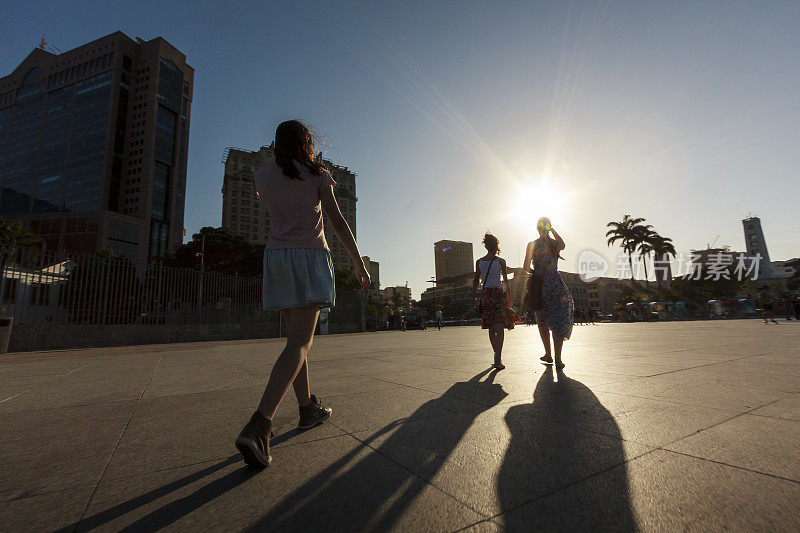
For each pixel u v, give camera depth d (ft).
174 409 8.34
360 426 6.67
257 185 6.52
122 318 38.24
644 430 6.11
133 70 362.53
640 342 24.11
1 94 397.39
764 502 3.76
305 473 4.73
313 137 6.81
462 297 432.25
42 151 358.64
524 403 8.11
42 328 33.06
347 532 3.39
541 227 12.98
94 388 11.16
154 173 341.82
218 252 128.47
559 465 4.82
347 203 401.90
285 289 5.77
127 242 308.81
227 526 3.51
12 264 31.58
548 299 12.37
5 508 3.87
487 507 3.81
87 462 5.21
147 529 3.47
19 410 8.41
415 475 4.61
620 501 3.87
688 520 3.47
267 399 5.13
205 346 32.99
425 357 17.94
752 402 7.70
